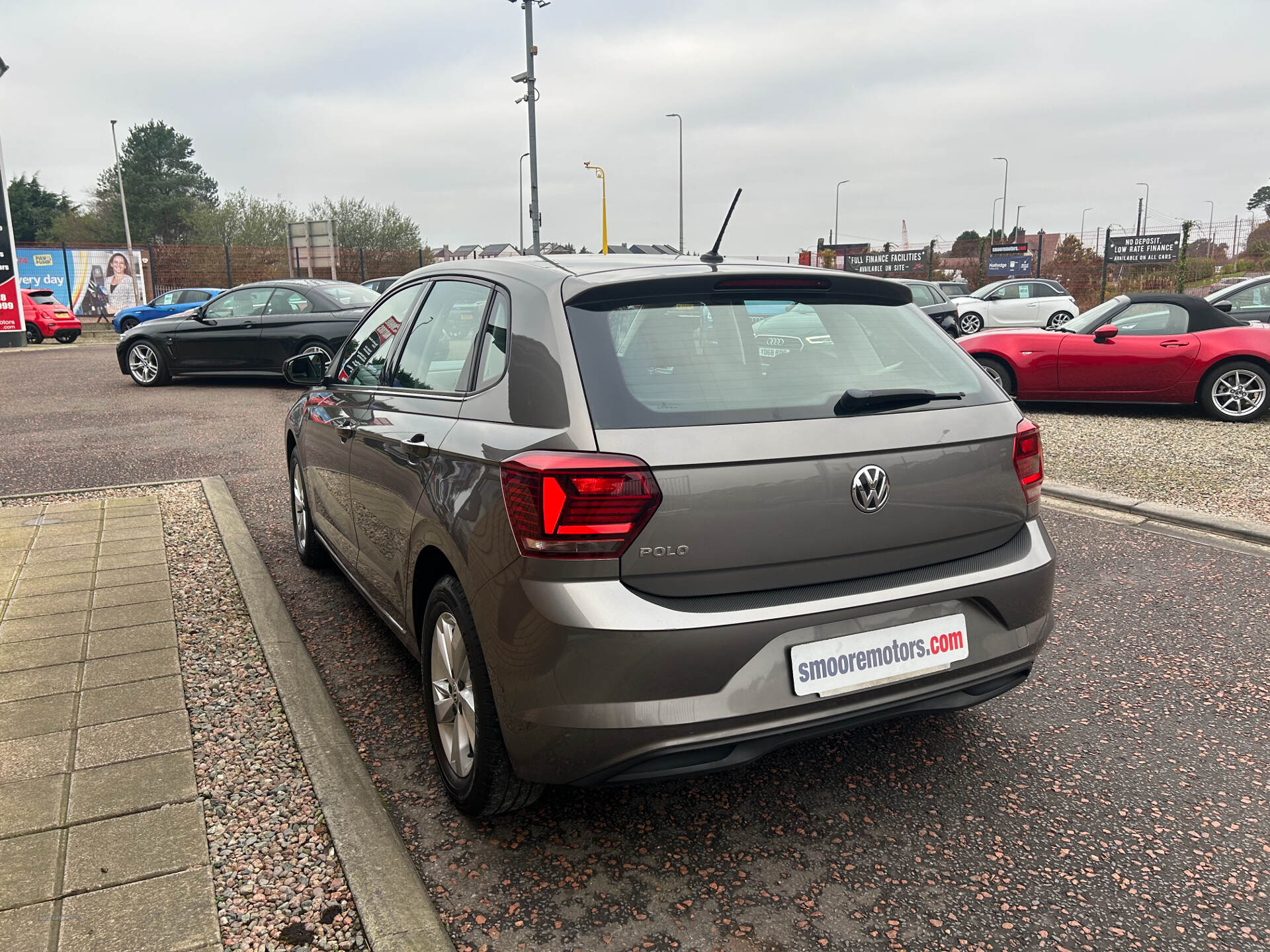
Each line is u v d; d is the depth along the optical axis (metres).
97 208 72.25
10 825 2.47
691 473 2.07
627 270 2.55
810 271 2.62
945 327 14.57
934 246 35.47
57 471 7.44
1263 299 11.11
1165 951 2.04
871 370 2.48
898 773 2.82
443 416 2.69
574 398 2.15
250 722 3.08
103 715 3.12
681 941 2.09
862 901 2.22
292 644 3.65
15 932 2.05
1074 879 2.29
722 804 2.67
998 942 2.07
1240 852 2.39
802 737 2.23
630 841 2.48
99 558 4.91
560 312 2.34
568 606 2.03
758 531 2.14
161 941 2.03
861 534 2.28
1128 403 10.68
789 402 2.25
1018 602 2.50
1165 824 2.52
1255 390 9.12
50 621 3.99
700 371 2.25
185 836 2.43
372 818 2.49
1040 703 3.27
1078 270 32.25
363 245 54.91
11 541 5.23
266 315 12.98
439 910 2.20
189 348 13.17
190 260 33.44
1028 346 9.92
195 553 4.99
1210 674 3.46
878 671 2.29
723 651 2.09
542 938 2.10
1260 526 5.24
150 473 7.35
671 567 2.08
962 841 2.46
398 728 3.12
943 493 2.40
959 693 2.49
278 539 5.43
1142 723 3.10
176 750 2.88
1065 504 6.06
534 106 22.81
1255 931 2.10
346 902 2.18
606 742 2.06
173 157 78.44
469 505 2.33
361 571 3.56
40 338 25.55
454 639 2.54
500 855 2.42
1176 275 30.64
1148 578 4.54
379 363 3.55
